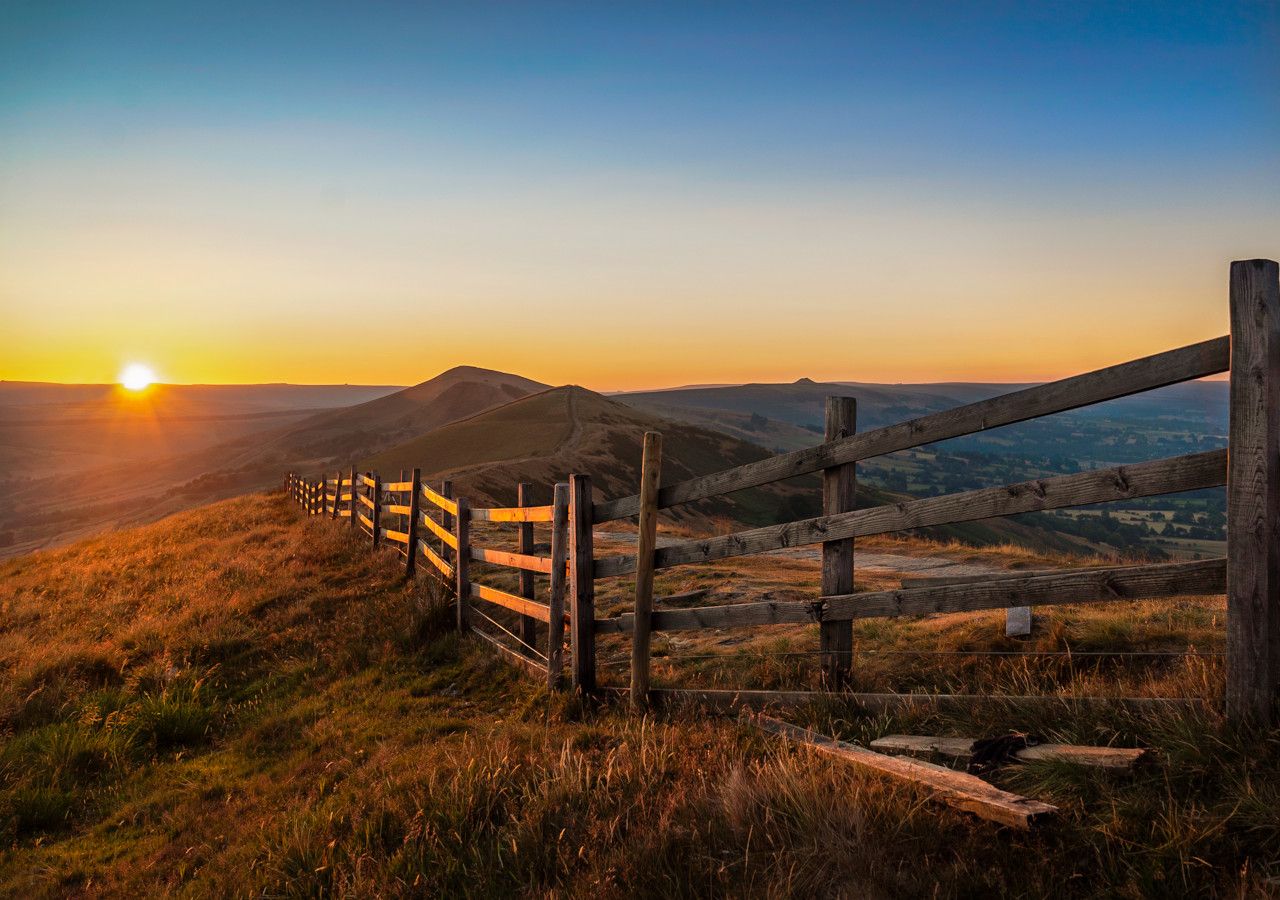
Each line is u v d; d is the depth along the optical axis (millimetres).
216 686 9227
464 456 146750
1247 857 3016
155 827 5922
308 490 26516
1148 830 3262
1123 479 4098
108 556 21188
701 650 8055
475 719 7055
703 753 4914
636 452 139000
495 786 4707
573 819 4203
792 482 119812
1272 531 3666
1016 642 6469
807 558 14594
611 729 5781
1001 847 3387
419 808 4551
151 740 7660
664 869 3652
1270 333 3637
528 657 8555
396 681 8578
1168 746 3828
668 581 11828
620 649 8570
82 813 6430
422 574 12453
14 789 6559
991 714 4781
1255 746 3547
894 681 6070
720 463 149250
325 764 6273
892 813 3689
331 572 14297
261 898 4270
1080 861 3205
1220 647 5660
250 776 6605
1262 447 3650
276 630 11039
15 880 5305
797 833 3689
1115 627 6355
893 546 16250
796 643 7602
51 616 13727
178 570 16125
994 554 14172
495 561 9297
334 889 4121
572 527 7078
